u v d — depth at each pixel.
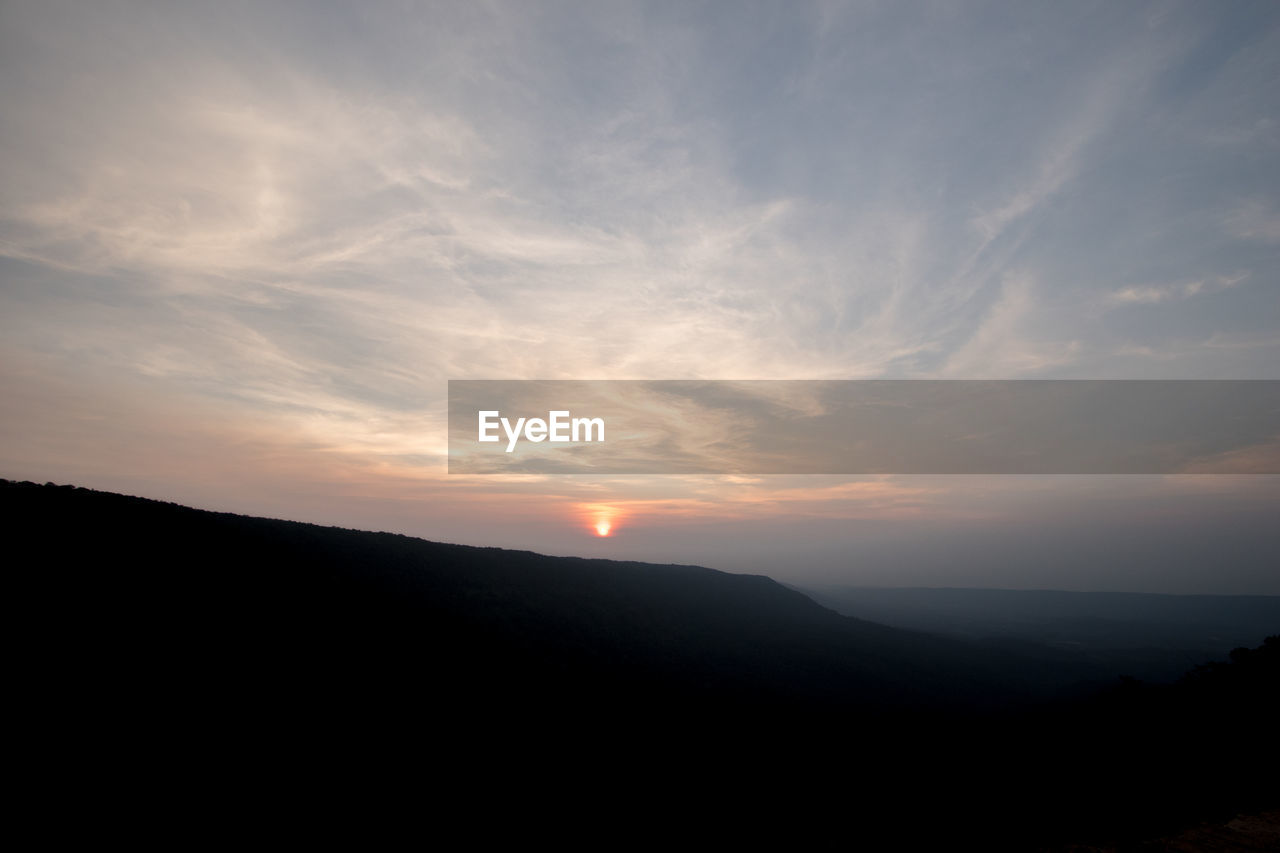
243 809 18.86
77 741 19.08
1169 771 22.94
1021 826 20.70
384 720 26.06
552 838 21.41
